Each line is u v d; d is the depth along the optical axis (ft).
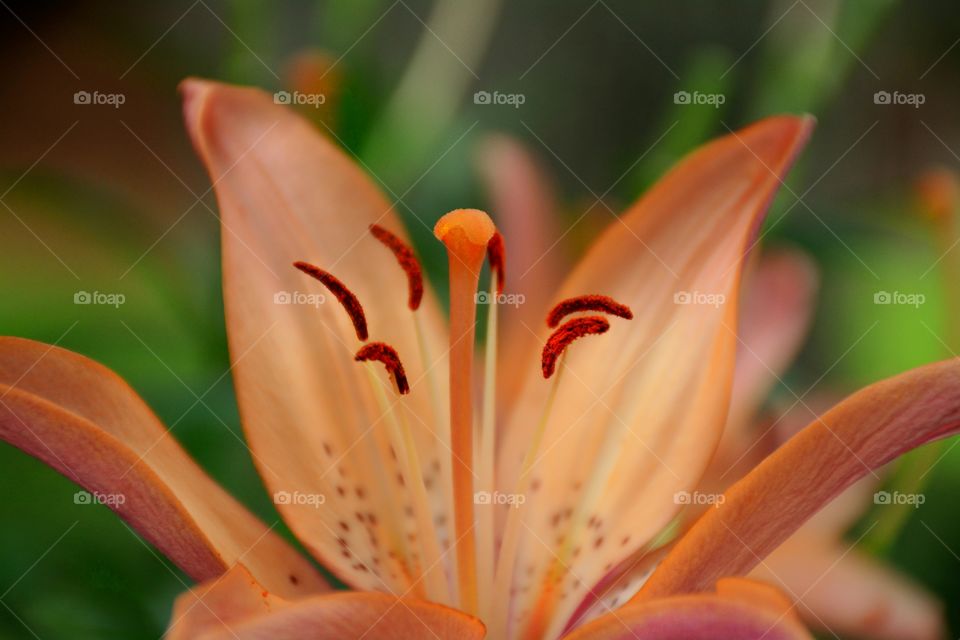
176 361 1.09
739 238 1.05
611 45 1.52
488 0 1.21
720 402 1.02
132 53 1.46
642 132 1.50
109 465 0.88
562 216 1.14
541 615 1.01
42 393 0.92
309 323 1.04
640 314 1.07
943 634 1.04
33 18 1.46
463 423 0.97
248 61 1.15
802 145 1.04
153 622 1.03
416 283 1.01
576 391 1.06
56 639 1.02
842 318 1.16
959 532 1.06
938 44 1.49
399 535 1.02
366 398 1.04
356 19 1.15
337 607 0.79
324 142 1.07
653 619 0.80
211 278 1.10
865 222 1.17
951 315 1.14
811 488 0.89
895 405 0.87
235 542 0.95
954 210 1.14
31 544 1.03
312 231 1.06
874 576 1.03
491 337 1.01
